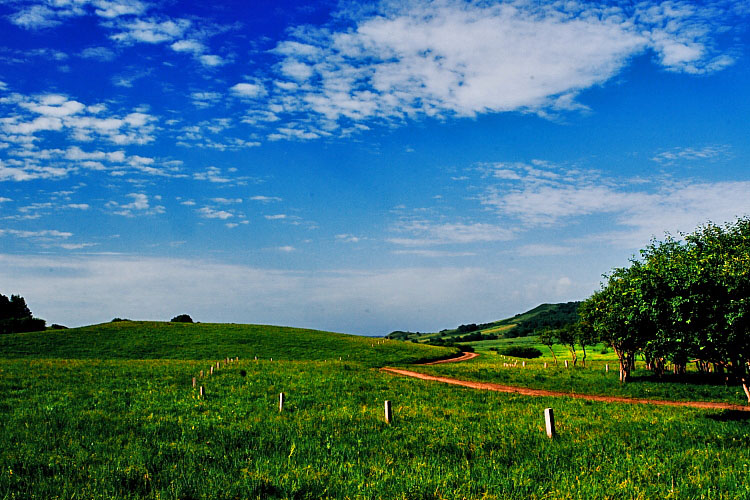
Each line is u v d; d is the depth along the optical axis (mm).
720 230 39781
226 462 15664
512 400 31891
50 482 13383
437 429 21078
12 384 36250
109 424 22078
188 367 52000
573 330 67125
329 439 19000
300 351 93062
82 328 106125
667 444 17344
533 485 12797
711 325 23281
